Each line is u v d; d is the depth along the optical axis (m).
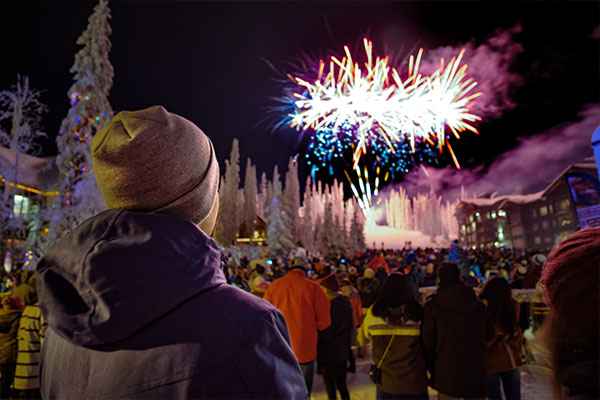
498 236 74.69
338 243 64.69
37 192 21.31
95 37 14.30
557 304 0.81
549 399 0.83
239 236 71.62
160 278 0.81
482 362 3.64
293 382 0.84
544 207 58.69
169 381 0.76
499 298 4.08
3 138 18.67
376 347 3.95
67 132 13.88
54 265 0.90
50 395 0.95
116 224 0.89
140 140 0.93
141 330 0.81
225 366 0.76
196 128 1.11
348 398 5.17
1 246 18.56
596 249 0.78
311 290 4.61
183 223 0.92
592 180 7.23
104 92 14.31
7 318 5.25
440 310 3.69
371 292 8.63
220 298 0.86
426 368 3.85
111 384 0.80
